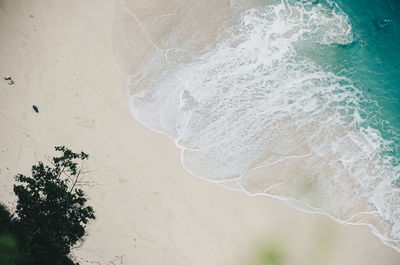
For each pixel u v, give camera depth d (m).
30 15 16.20
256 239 13.09
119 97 15.12
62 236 11.21
